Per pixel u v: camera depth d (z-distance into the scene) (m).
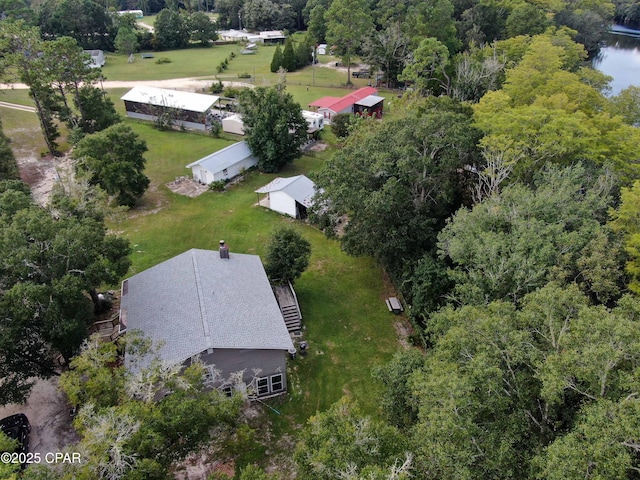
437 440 14.25
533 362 15.52
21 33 50.59
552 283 18.36
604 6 110.25
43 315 20.78
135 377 16.55
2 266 21.08
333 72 98.62
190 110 64.94
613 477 12.21
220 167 49.22
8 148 42.78
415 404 18.09
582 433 13.69
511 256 22.22
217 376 22.64
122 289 28.42
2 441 13.59
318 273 35.53
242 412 23.83
